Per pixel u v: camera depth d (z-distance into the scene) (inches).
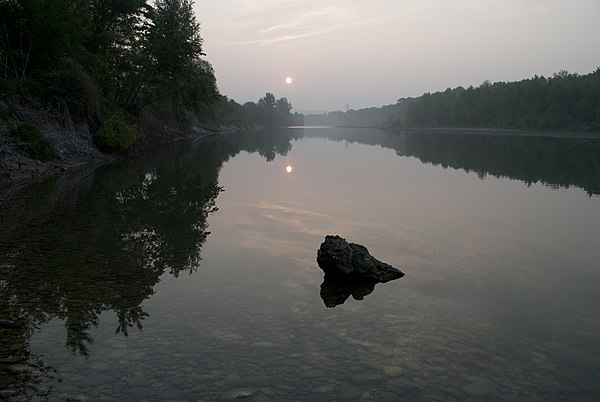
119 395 205.3
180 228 548.1
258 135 4138.8
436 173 1179.9
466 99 6092.5
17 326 271.0
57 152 1068.5
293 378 225.3
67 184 852.0
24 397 200.5
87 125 1337.4
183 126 3011.8
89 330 270.1
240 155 1723.7
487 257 454.0
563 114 4507.9
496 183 1003.9
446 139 3449.8
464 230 565.0
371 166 1349.7
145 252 440.1
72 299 315.9
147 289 342.6
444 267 421.4
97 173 1033.5
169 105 2257.6
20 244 448.5
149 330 273.3
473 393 219.0
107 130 1322.6
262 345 259.1
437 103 6673.2
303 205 711.7
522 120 4938.5
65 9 1253.1
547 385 228.2
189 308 308.8
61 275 363.3
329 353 252.5
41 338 257.4
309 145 2551.7
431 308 323.9
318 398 209.0
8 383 211.0
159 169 1185.4
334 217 626.8
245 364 237.3
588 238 531.8
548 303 337.7
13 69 1142.3
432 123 6668.3
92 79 1355.8
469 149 2237.9
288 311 310.3
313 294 345.1
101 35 1541.6
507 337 280.2
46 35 1165.7
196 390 211.5
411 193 845.2
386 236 530.0
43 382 213.2
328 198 778.2
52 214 597.0
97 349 247.4
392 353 255.1
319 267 408.8
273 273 390.3
